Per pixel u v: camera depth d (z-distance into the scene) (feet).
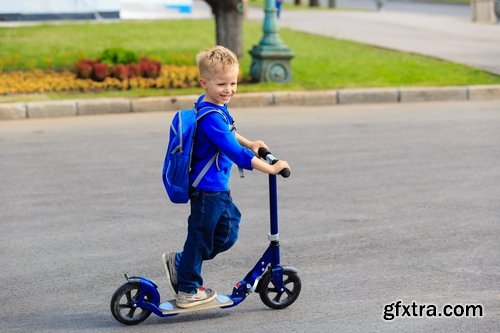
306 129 67.87
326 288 34.63
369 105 80.59
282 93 80.02
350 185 50.80
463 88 84.02
